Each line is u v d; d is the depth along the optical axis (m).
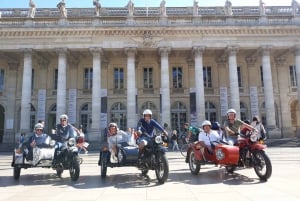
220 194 7.45
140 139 10.45
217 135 11.61
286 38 37.09
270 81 36.16
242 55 40.72
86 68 41.16
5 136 39.09
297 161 15.93
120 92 40.44
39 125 12.18
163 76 35.81
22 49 35.94
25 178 11.47
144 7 39.06
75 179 10.35
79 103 40.09
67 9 39.44
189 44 36.44
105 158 11.05
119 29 35.94
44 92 39.56
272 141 31.52
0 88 40.75
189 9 39.50
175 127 39.81
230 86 36.19
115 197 7.36
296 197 6.93
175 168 14.05
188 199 6.95
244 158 10.41
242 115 40.47
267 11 39.88
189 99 40.28
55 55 38.88
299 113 41.12
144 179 10.43
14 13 38.88
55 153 11.23
